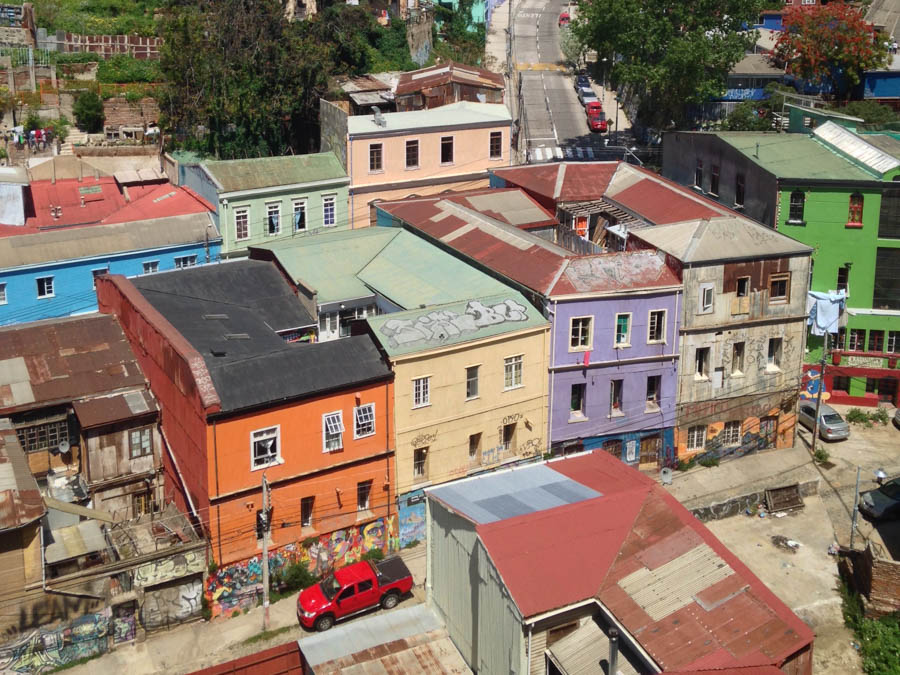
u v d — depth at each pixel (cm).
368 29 9331
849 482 4912
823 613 4019
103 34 8762
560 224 5962
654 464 4959
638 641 2934
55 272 5700
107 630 3806
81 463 4362
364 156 6694
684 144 6644
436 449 4431
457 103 7375
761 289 4888
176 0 8950
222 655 3809
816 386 5659
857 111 7819
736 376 4975
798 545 4425
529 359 4569
